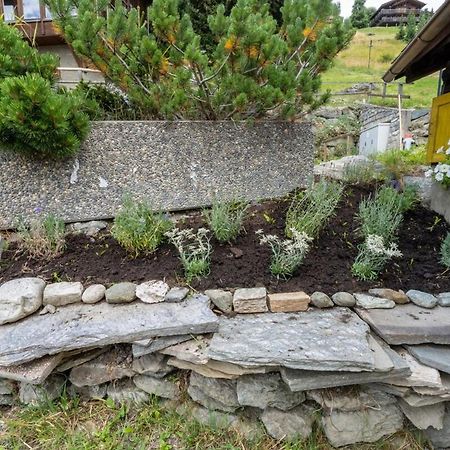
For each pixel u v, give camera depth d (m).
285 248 2.10
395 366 1.49
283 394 1.63
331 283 1.93
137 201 2.63
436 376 1.51
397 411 1.62
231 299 1.80
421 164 3.86
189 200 2.76
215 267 2.04
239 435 1.66
